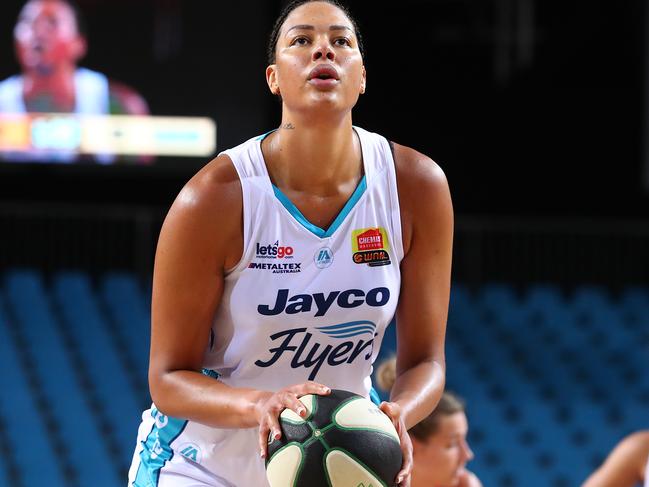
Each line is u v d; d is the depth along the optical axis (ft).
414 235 18.16
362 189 17.67
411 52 85.97
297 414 15.47
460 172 86.22
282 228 17.31
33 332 70.28
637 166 85.66
